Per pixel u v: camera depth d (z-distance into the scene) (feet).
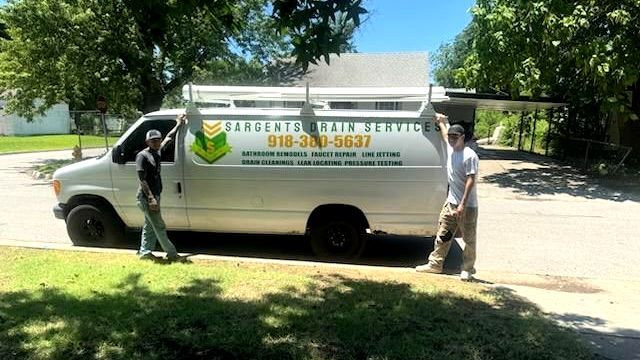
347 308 17.66
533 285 22.66
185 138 26.55
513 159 83.41
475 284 21.59
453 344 15.01
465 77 60.59
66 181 27.89
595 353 14.88
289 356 14.08
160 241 23.71
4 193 48.93
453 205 22.70
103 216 27.66
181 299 18.17
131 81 69.00
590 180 59.77
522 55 55.42
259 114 26.27
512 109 104.27
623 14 50.67
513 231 35.24
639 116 65.51
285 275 21.53
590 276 25.08
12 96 84.53
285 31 15.56
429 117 25.49
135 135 27.37
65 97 74.95
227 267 22.68
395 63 97.71
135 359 13.75
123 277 20.67
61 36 64.95
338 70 96.17
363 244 26.37
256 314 16.92
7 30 75.05
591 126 81.87
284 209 26.40
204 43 70.13
